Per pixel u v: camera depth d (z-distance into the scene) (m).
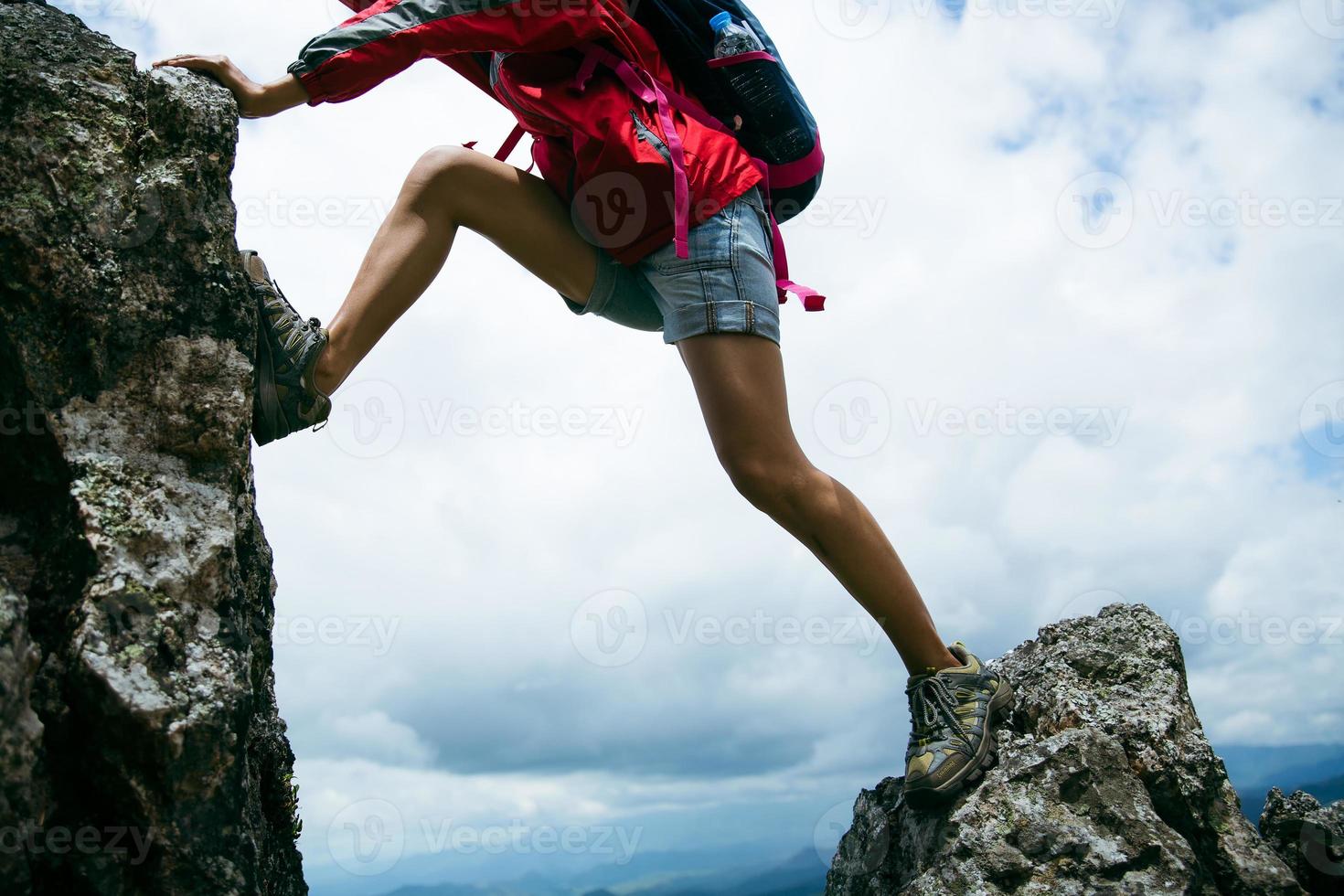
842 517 2.43
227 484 1.97
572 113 2.36
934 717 2.52
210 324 2.03
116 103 2.04
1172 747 2.47
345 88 2.22
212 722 1.72
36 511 1.88
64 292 1.90
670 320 2.42
